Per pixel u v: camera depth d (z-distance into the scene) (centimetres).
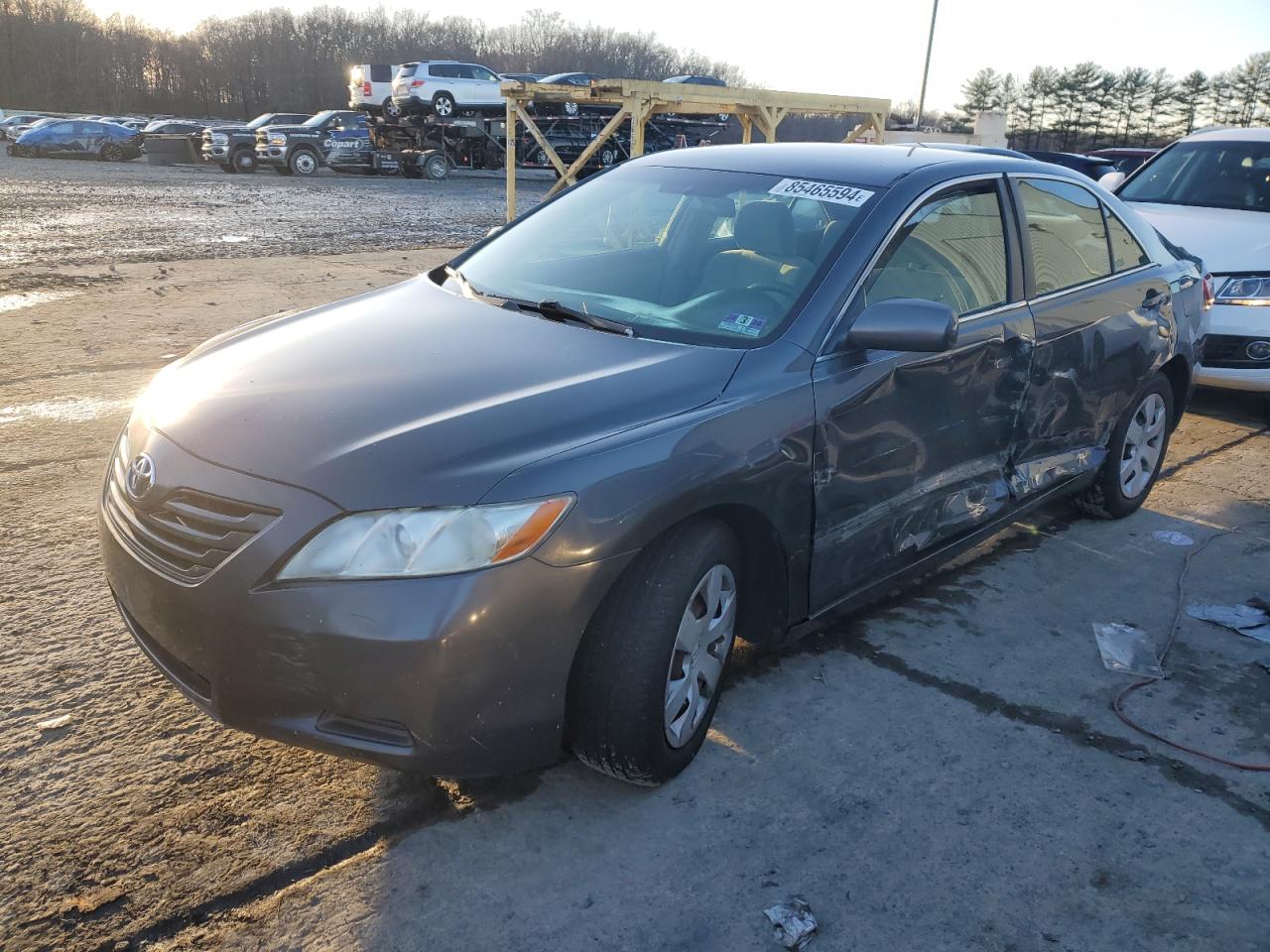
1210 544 474
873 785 287
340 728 236
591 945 227
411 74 3127
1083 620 394
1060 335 399
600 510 240
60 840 250
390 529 227
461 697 231
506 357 290
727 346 301
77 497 462
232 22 10838
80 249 1254
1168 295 480
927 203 350
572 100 1475
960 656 361
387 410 258
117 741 289
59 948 218
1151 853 266
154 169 3130
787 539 295
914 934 235
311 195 2236
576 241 375
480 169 3359
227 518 237
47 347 734
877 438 318
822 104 1570
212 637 236
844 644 366
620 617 252
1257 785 296
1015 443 393
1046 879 255
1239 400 766
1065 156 1400
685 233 356
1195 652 373
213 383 283
